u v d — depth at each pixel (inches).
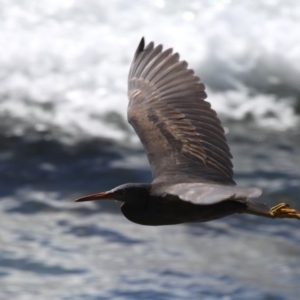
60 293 453.7
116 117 635.5
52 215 530.0
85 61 669.3
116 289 455.5
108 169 578.9
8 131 615.2
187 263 481.4
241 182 563.8
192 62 676.7
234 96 666.8
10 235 506.0
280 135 633.0
